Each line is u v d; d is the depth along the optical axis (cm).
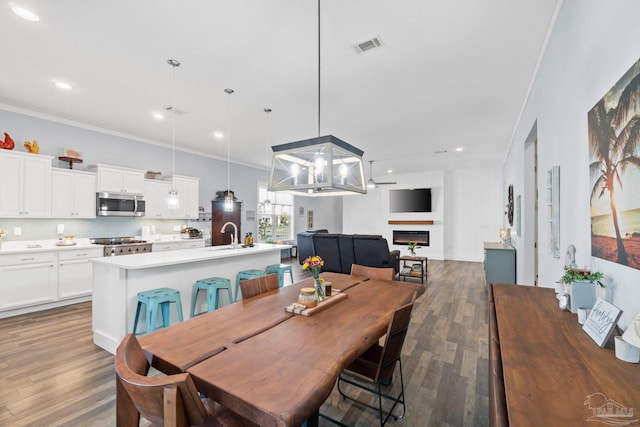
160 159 593
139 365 122
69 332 325
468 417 193
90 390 218
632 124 110
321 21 227
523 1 204
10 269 370
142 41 254
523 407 76
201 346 139
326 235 569
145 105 395
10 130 407
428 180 900
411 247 652
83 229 485
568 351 107
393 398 204
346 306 200
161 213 567
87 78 321
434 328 343
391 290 241
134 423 122
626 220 115
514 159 507
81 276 434
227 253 380
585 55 160
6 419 187
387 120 444
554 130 225
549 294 185
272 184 252
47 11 217
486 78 315
